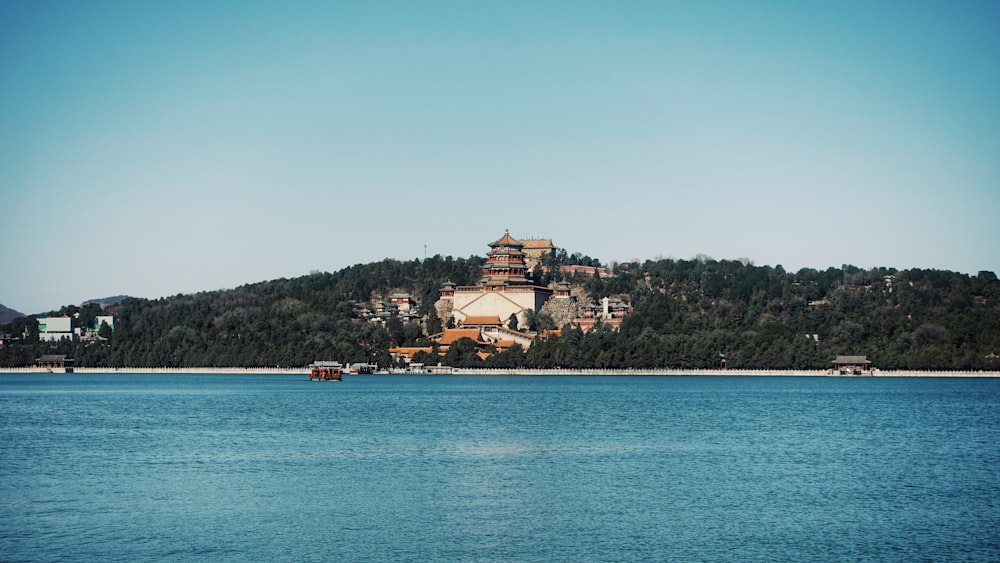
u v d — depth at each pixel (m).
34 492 104.94
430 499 101.00
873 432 169.75
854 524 89.94
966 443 152.38
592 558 78.62
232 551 80.12
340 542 83.06
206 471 119.50
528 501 100.00
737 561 77.94
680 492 105.31
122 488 107.31
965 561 78.38
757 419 195.88
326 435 162.12
